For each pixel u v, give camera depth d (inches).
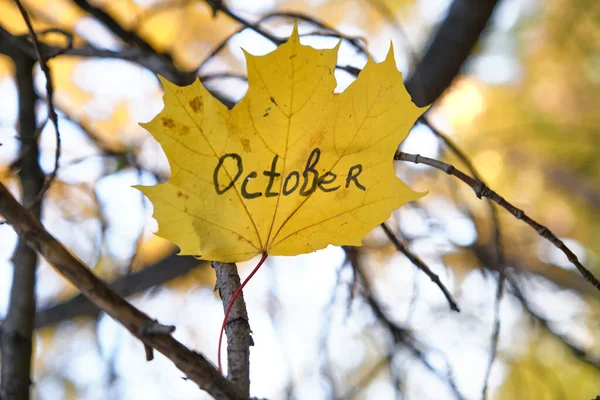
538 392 49.8
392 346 36.9
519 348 48.9
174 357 18.0
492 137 66.3
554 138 66.6
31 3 39.4
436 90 42.6
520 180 68.7
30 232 17.4
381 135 21.3
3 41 31.5
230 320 20.9
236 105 20.9
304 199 21.5
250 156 21.2
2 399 25.9
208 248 21.3
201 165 21.0
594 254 67.4
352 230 21.4
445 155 38.4
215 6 28.1
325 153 21.3
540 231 20.9
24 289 27.4
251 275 21.1
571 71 68.2
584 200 68.4
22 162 28.4
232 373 20.1
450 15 42.3
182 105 20.8
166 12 46.9
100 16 31.5
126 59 29.8
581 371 51.0
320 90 21.1
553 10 66.3
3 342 26.6
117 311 17.7
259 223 21.5
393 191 21.3
